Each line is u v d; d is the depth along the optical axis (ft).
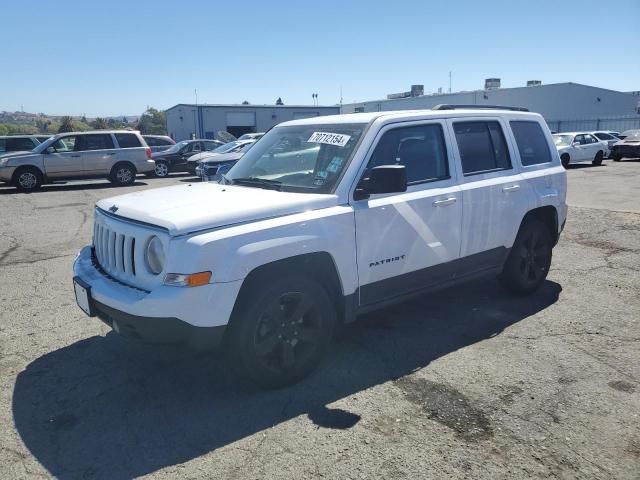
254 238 11.14
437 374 12.73
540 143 18.35
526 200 16.87
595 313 16.49
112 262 12.31
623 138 99.81
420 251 14.16
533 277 18.12
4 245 28.63
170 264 10.57
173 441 10.30
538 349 13.98
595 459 9.48
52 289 20.36
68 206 44.52
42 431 10.73
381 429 10.51
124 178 61.93
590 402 11.33
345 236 12.50
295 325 12.16
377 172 12.18
